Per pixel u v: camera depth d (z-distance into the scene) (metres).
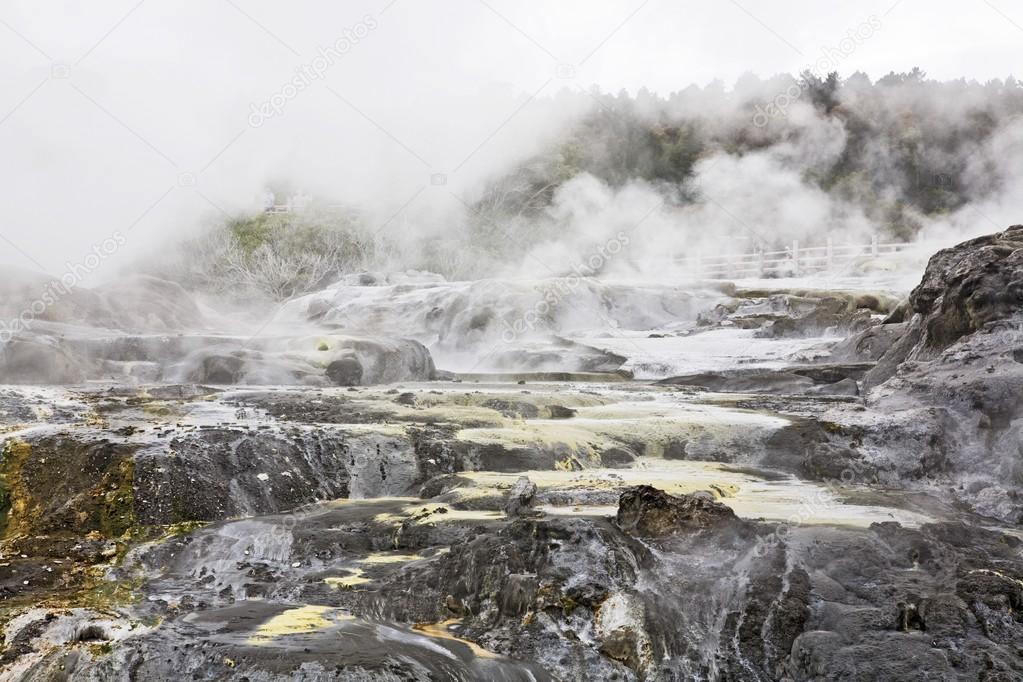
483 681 5.57
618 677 5.97
